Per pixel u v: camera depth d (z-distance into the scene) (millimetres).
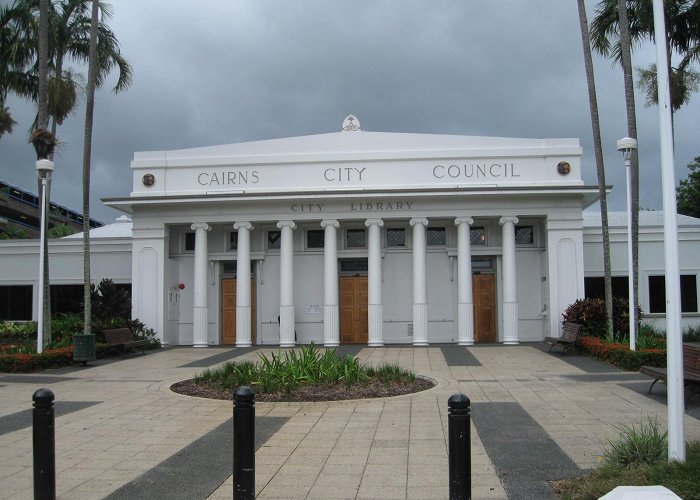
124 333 23000
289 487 7703
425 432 10281
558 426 10492
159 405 12977
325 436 10133
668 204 7523
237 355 22766
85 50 30219
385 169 25922
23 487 7879
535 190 24641
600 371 17094
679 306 7375
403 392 13789
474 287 26984
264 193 25422
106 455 9242
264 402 12797
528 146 25594
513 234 25266
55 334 23703
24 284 29641
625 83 20641
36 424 6961
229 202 25938
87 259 22172
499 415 11453
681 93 23844
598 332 21594
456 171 25688
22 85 29672
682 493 6309
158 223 26594
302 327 26969
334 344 25391
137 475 8281
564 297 24891
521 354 21484
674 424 7238
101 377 17469
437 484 7727
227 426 10969
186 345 27094
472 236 26797
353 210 25703
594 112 21734
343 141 26297
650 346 18781
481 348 23609
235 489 6535
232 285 27797
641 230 27422
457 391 14070
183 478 8141
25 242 29719
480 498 7152
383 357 21297
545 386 14648
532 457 8703
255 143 26609
